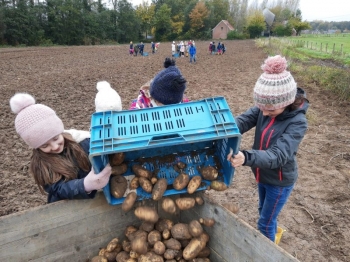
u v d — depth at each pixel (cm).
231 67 946
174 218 139
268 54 1322
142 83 652
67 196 108
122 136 99
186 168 123
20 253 109
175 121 103
